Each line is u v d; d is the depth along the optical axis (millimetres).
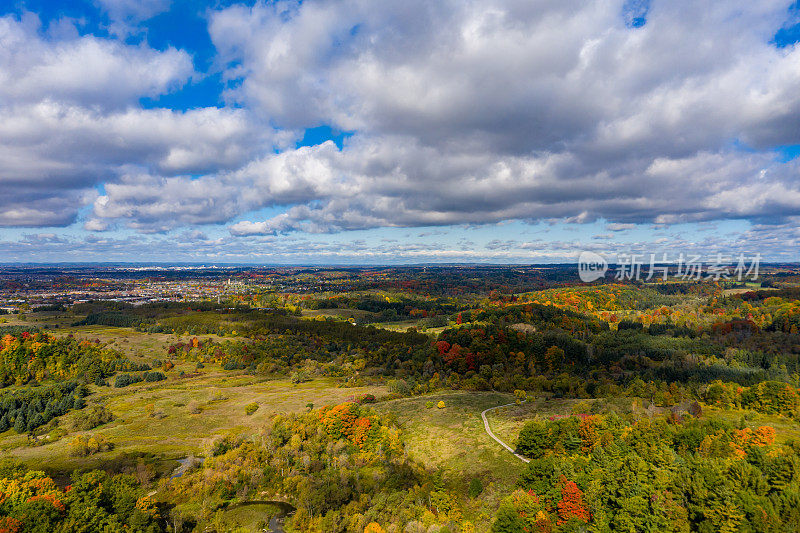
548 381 126875
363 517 68000
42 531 57594
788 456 54125
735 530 47031
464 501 69375
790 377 124750
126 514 67750
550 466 63625
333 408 101062
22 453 103375
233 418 123750
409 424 100312
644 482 57125
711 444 62031
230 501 79875
